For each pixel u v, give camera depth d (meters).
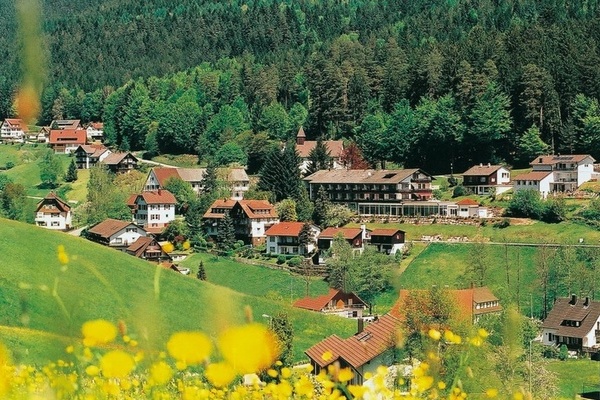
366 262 98.38
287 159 157.75
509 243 113.06
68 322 5.10
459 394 7.41
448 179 159.00
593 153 159.00
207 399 6.32
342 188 152.50
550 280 99.56
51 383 5.04
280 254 126.06
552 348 78.06
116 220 136.00
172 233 139.12
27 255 58.88
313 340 70.75
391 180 145.75
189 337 4.28
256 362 4.32
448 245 118.31
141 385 6.07
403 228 131.88
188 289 53.47
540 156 150.12
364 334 31.45
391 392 7.13
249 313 4.43
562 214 122.19
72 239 66.94
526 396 8.44
